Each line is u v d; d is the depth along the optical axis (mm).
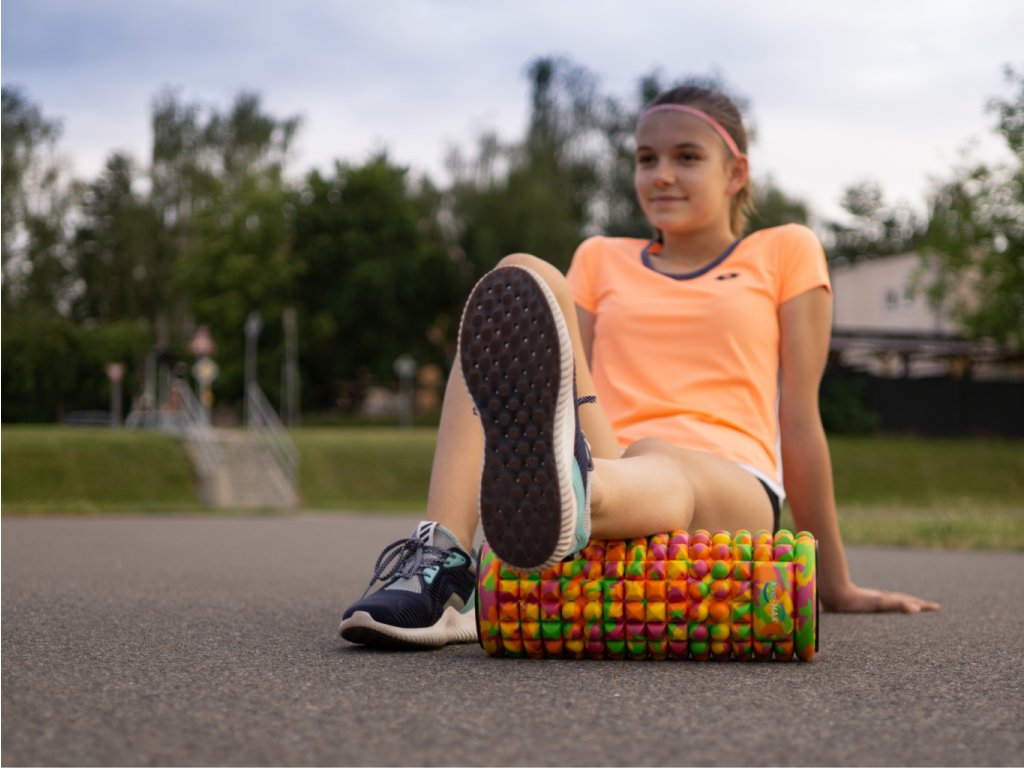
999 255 22203
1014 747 1566
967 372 33188
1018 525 9242
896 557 6973
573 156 46406
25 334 35906
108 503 18656
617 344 3029
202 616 3234
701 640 2305
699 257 3141
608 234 45969
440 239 50156
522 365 1933
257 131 51188
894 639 2834
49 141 42781
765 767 1422
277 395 45094
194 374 44438
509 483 1974
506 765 1409
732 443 2836
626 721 1691
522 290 1946
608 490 2133
